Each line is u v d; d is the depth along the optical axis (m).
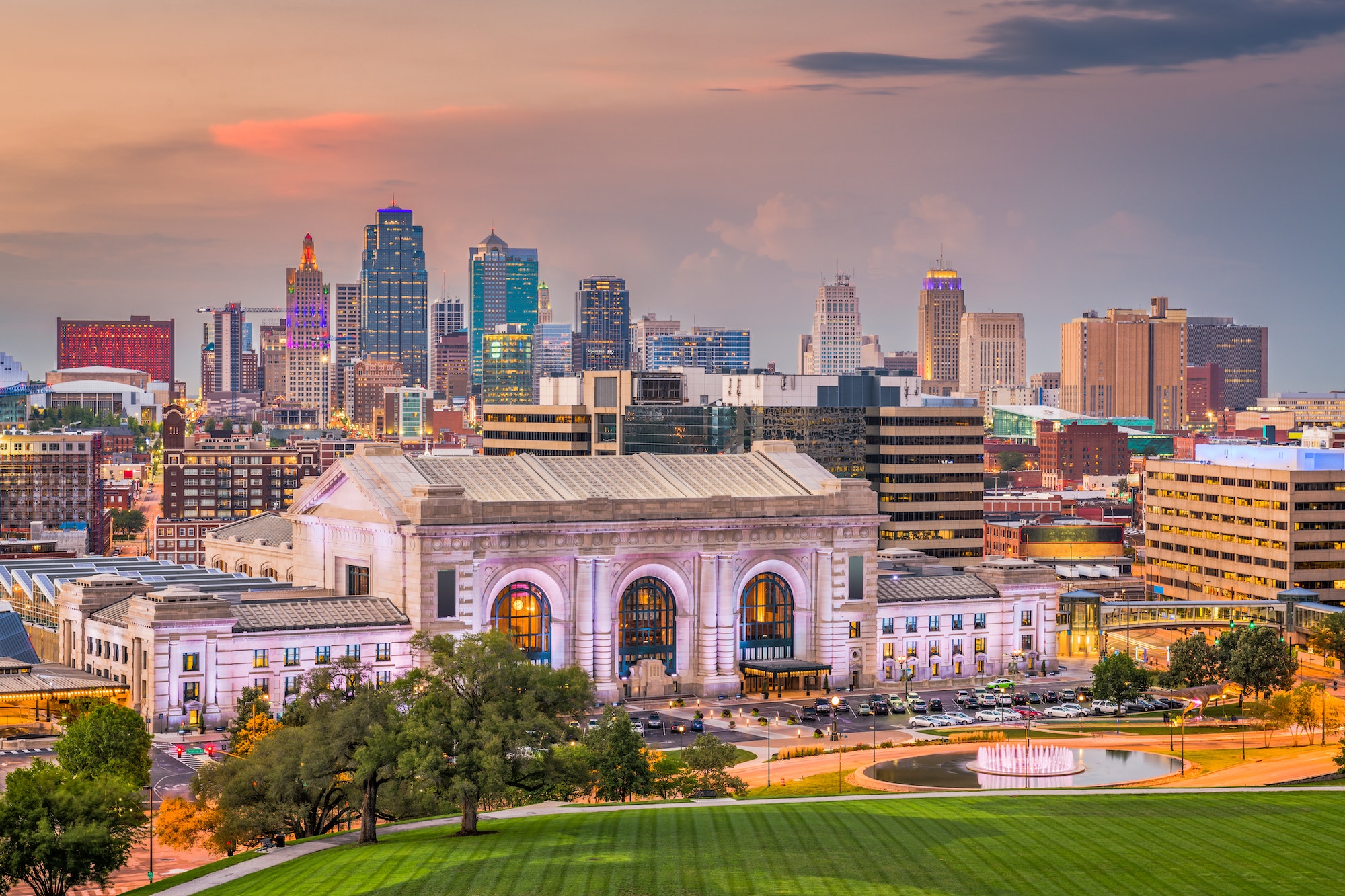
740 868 108.19
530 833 122.31
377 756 124.12
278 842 130.62
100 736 153.00
